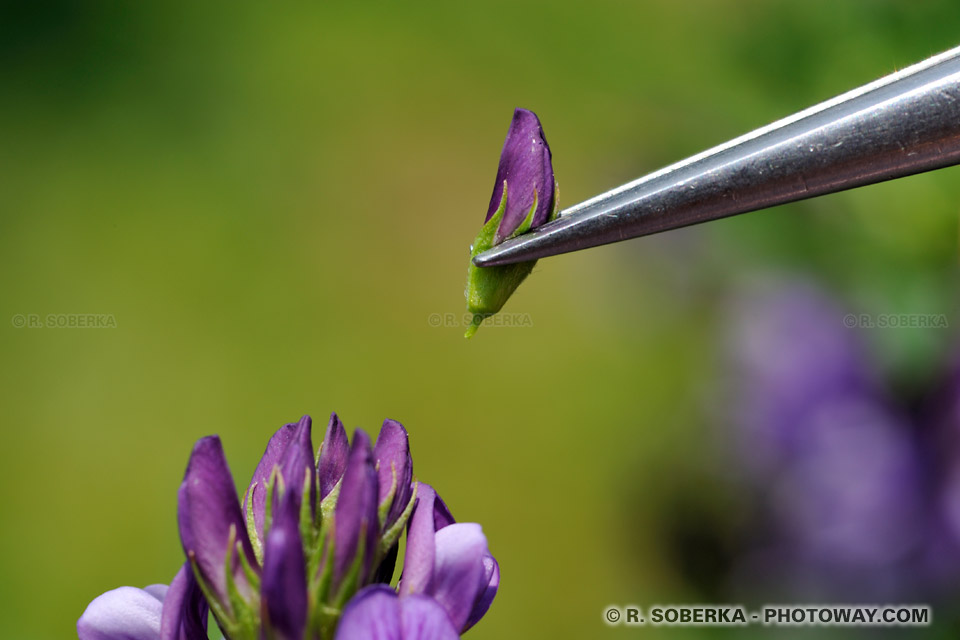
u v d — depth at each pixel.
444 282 0.43
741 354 0.15
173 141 0.49
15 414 0.38
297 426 0.10
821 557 0.14
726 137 0.17
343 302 0.42
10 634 0.31
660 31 0.38
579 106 0.48
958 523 0.14
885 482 0.14
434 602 0.09
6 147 0.49
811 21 0.16
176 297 0.42
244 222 0.45
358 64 0.52
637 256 0.19
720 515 0.16
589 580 0.31
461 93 0.50
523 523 0.33
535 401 0.36
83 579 0.33
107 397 0.38
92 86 0.52
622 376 0.35
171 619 0.10
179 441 0.37
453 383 0.38
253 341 0.40
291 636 0.09
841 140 0.10
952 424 0.14
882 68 0.16
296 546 0.09
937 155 0.10
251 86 0.51
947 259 0.14
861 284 0.15
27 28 0.54
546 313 0.38
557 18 0.50
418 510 0.10
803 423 0.14
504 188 0.10
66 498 0.35
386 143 0.48
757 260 0.16
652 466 0.18
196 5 0.56
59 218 0.45
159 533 0.34
